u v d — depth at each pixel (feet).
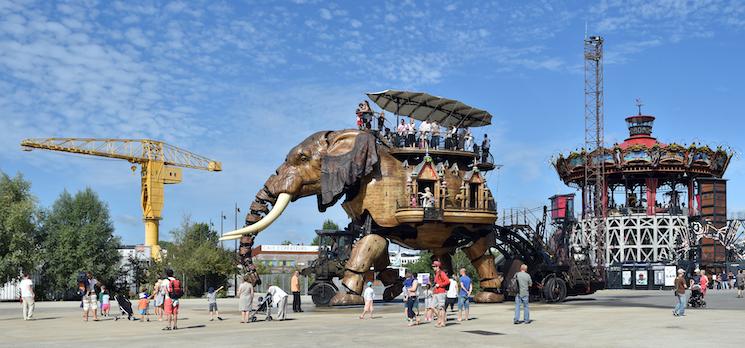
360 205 130.52
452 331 75.05
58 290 241.35
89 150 369.09
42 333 80.07
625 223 302.86
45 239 244.01
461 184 136.26
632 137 318.65
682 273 95.61
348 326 82.94
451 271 143.43
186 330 82.07
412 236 135.03
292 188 130.52
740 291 163.63
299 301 113.50
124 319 105.09
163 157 383.24
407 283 83.66
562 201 294.46
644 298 160.66
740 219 300.40
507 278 143.33
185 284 231.30
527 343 63.72
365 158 127.75
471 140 142.61
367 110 135.03
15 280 229.45
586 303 134.62
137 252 328.70
